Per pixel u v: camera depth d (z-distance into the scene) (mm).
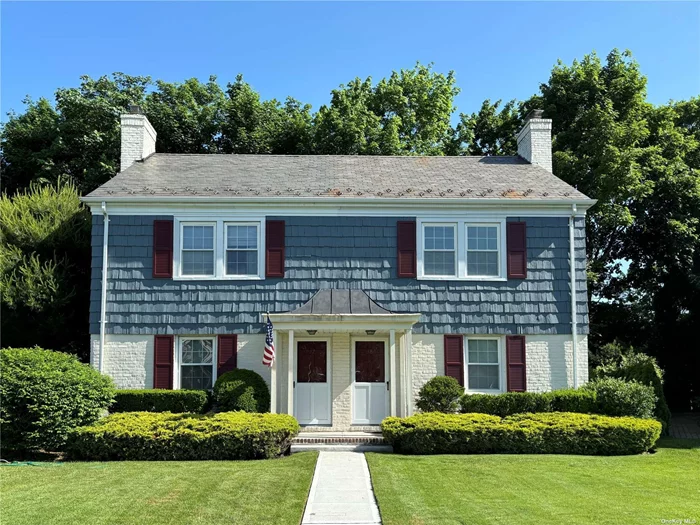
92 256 16953
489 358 17375
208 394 16422
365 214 17438
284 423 13648
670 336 26000
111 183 17656
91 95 29359
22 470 11711
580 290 17359
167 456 13102
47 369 13562
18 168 28547
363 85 33438
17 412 13250
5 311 19344
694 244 24391
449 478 11055
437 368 17031
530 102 28469
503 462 12578
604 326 27766
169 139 29094
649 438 14195
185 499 9484
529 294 17297
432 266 17438
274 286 17078
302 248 17250
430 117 33094
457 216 17500
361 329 15859
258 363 16859
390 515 8805
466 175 19266
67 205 21453
